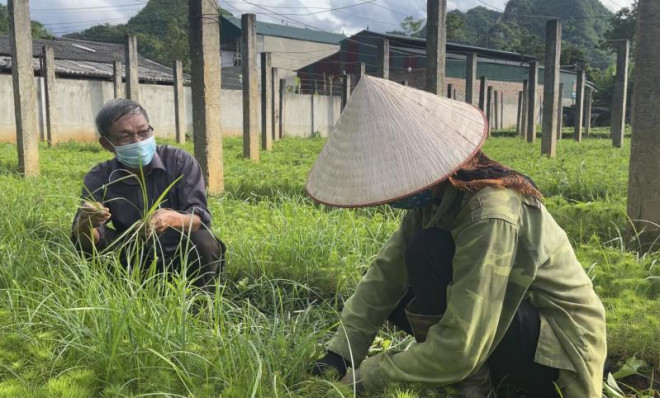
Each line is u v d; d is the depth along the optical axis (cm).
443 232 229
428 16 701
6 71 2245
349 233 466
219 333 260
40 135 2025
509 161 1127
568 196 696
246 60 1151
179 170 364
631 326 290
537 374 230
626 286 342
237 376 239
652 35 447
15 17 848
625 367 276
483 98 2373
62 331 279
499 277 210
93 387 239
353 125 217
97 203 327
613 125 1656
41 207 506
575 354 220
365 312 265
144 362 253
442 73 709
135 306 273
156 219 329
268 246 430
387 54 1072
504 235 211
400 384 228
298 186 706
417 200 231
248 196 700
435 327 222
